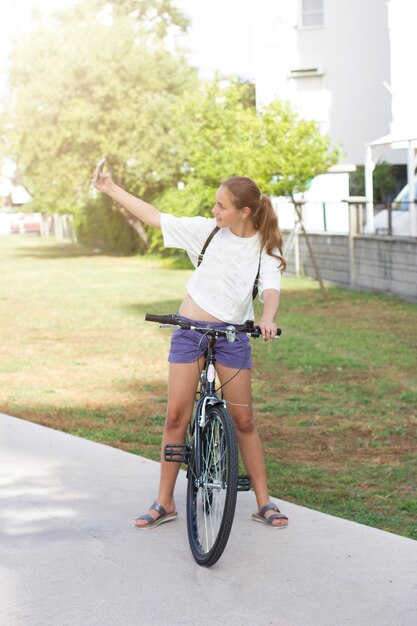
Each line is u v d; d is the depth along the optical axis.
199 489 5.34
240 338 5.47
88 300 22.34
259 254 5.43
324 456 8.03
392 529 5.98
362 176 34.12
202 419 5.28
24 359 13.85
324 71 34.31
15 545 5.44
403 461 7.84
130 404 10.50
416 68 25.69
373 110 33.78
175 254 38.16
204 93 32.06
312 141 21.72
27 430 8.56
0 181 58.69
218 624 4.34
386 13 33.22
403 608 4.47
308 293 22.59
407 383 11.41
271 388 11.25
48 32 38.66
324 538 5.45
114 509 6.09
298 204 25.53
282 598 4.61
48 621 4.41
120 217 45.00
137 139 37.38
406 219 23.70
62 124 37.94
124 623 4.38
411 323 16.91
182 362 5.52
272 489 6.92
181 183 38.25
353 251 23.48
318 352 13.75
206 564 5.00
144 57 37.56
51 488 6.60
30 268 34.94
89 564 5.12
